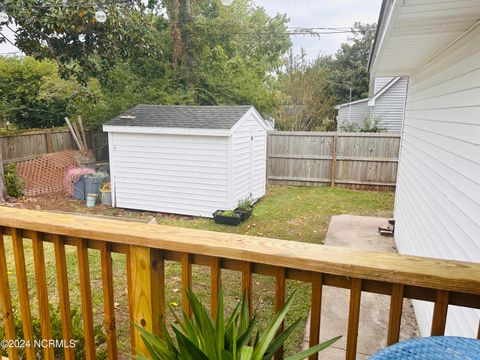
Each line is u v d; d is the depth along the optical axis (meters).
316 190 8.91
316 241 5.31
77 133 9.66
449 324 2.26
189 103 11.06
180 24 11.26
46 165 8.41
